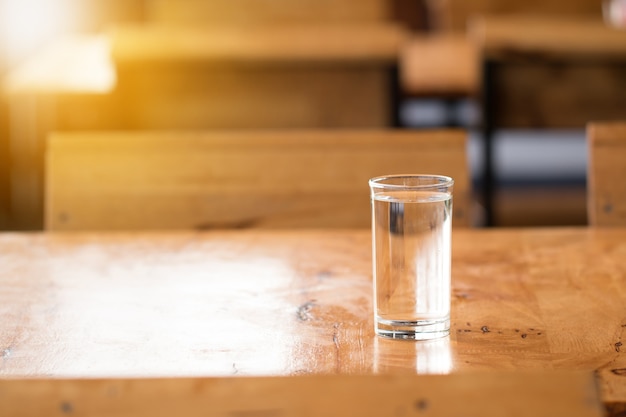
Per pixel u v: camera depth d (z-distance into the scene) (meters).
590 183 1.79
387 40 3.44
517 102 3.63
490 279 1.37
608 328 1.20
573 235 1.61
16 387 0.96
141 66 3.47
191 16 5.72
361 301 1.29
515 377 0.95
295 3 5.69
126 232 1.73
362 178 1.85
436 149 1.84
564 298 1.29
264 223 1.86
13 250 1.56
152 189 1.86
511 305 1.27
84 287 1.36
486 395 0.95
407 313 1.18
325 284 1.36
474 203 4.88
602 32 3.50
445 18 6.05
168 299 1.31
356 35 3.46
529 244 1.55
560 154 6.12
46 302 1.31
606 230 1.64
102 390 0.96
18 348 1.17
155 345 1.17
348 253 1.52
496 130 3.66
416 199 1.18
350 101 3.52
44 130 3.94
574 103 3.62
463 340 1.18
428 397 0.95
